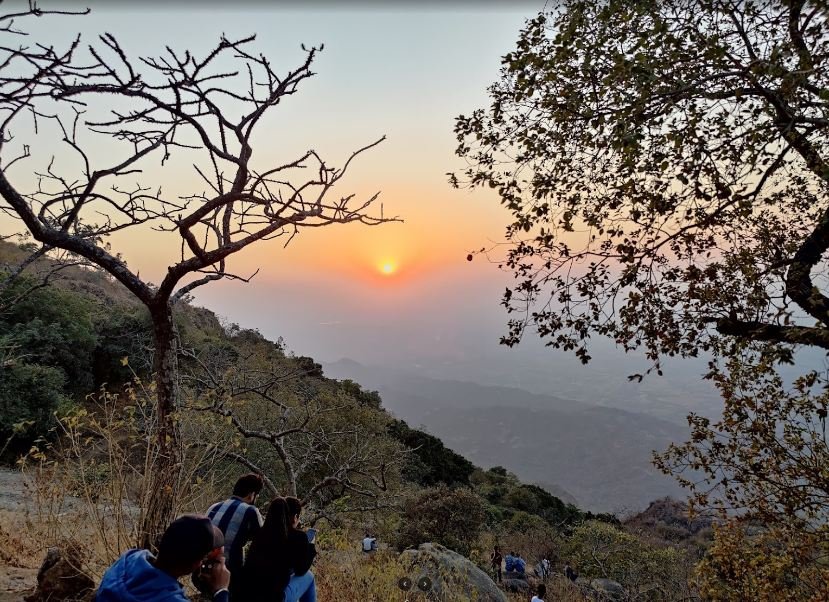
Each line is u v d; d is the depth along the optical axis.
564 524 35.62
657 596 16.52
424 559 7.94
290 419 9.93
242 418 9.55
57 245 3.50
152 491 3.92
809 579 5.47
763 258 5.12
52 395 13.77
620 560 19.27
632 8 3.87
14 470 10.91
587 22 4.23
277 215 3.80
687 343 5.32
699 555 21.22
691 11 4.11
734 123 4.41
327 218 3.86
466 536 17.38
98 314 21.17
